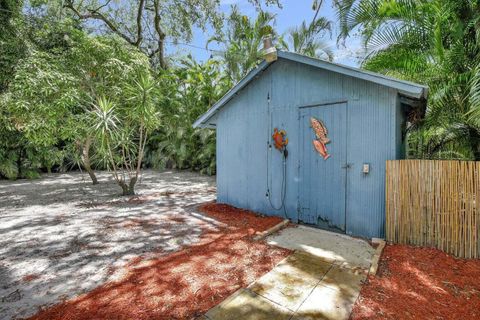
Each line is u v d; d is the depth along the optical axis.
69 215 4.80
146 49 13.83
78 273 2.55
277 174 4.43
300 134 4.09
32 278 2.46
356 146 3.47
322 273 2.47
